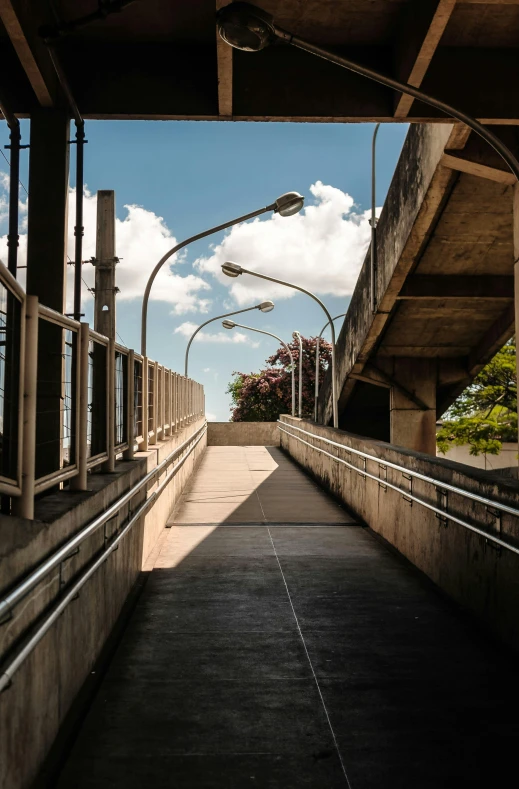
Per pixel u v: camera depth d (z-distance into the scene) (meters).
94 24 7.12
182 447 13.22
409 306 15.71
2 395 3.51
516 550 5.01
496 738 3.89
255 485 16.03
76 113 7.25
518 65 7.86
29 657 3.14
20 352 3.55
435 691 4.56
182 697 4.43
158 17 7.03
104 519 4.69
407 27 7.04
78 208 7.58
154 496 8.35
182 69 7.59
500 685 4.67
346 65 5.64
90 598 4.66
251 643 5.51
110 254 11.48
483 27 7.50
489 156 10.01
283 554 8.92
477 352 17.89
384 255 14.51
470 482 6.07
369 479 10.73
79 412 4.84
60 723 3.79
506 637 5.32
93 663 4.78
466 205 11.83
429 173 11.09
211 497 14.10
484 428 26.84
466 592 6.27
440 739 3.87
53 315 4.16
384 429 24.22
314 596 6.94
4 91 7.09
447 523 6.83
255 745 3.78
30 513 3.57
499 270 14.20
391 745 3.79
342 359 19.95
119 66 7.55
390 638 5.64
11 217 7.25
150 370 10.39
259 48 5.52
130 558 6.84
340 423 23.59
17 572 2.96
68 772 3.46
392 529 9.22
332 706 4.32
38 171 7.03
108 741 3.80
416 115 7.72
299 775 3.46
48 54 6.81
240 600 6.78
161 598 6.83
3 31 6.93
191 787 3.33
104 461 6.20
